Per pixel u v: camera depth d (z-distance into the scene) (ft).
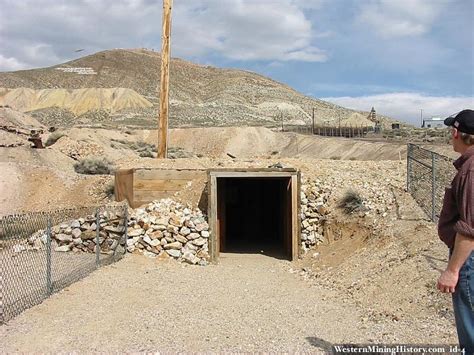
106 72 639.35
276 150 261.85
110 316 28.45
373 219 45.42
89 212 54.75
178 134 295.28
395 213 44.93
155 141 259.39
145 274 40.63
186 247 47.85
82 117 432.66
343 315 29.35
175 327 26.63
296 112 532.32
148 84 622.95
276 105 558.56
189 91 628.28
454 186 13.92
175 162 65.57
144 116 437.99
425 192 48.01
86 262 42.68
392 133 248.11
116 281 37.35
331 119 521.24
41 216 54.49
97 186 71.51
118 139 231.50
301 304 32.37
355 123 372.79
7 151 114.52
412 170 53.67
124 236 47.42
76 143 144.15
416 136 223.10
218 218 54.80
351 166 60.23
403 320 26.86
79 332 25.29
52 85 579.07
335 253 44.78
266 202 72.38
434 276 30.89
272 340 24.20
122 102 490.90
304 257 48.03
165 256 47.14
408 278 32.14
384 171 57.67
